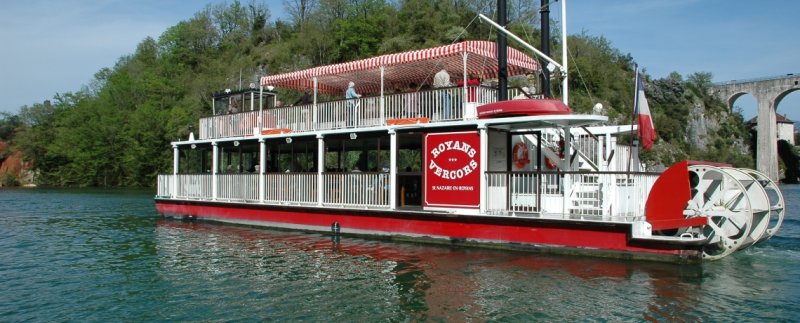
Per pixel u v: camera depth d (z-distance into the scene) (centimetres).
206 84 7700
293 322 913
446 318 917
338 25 7956
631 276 1157
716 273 1209
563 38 1653
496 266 1267
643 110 1416
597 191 1362
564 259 1318
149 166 7069
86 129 7400
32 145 8044
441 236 1531
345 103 1806
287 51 8338
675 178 1257
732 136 8900
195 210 2238
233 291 1110
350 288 1112
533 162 1716
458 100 1553
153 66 9688
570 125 1501
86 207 3450
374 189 1684
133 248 1650
